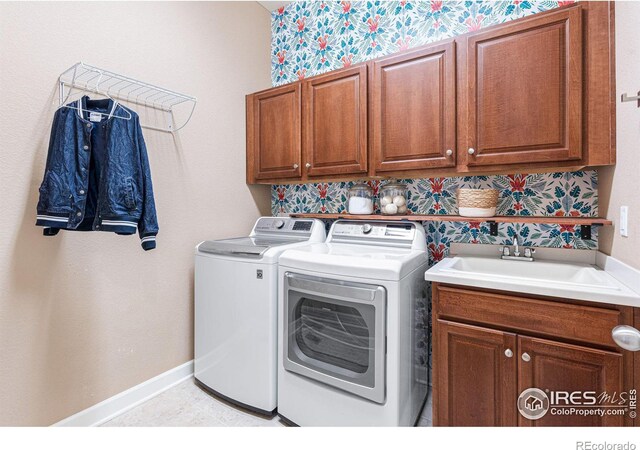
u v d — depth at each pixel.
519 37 1.46
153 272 1.90
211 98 2.23
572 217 1.64
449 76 1.63
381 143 1.85
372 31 2.26
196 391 1.97
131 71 1.77
